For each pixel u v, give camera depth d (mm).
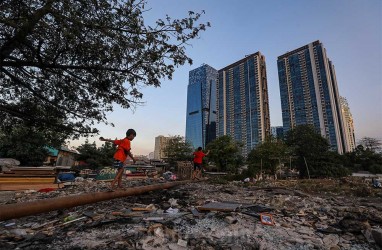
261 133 70562
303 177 35750
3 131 9039
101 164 39062
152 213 5430
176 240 3686
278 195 8953
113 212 5391
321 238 4035
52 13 5555
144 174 23266
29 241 3666
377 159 60156
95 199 5984
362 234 4203
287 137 41938
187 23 6980
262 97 74000
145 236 3779
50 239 3738
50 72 7816
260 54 77688
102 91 8484
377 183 16203
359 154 63781
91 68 7430
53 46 6883
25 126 8789
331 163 36188
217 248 3430
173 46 7160
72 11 5824
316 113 65375
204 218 4949
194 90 130500
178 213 5395
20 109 8398
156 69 7633
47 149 26750
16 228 4504
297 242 3705
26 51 7082
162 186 10195
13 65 6570
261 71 77312
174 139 41125
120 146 7250
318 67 67188
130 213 5324
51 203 4758
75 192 9953
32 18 5555
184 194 8742
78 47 6824
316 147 37438
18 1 5559
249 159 31906
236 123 78312
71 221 4820
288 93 71625
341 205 7332
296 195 9219
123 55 7238
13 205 4129
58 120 8969
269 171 29234
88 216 5086
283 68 74250
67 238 3775
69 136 9148
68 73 7559
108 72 7883
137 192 7918
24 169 12531
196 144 122125
